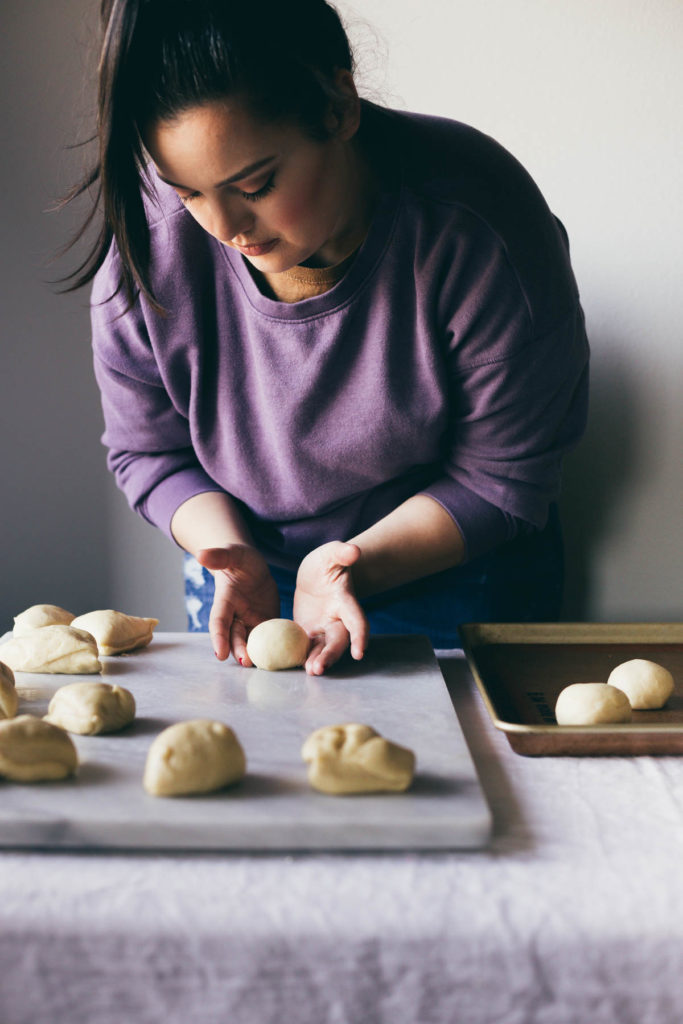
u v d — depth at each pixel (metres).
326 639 0.89
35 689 0.81
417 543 1.01
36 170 1.58
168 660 0.89
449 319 0.95
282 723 0.73
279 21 0.67
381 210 0.90
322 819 0.57
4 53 1.53
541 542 1.34
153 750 0.61
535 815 0.62
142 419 1.10
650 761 0.71
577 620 1.61
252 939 0.50
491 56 1.42
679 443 1.53
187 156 0.67
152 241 0.95
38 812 0.57
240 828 0.56
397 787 0.60
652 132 1.43
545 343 0.98
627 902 0.52
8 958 0.51
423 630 1.26
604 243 1.47
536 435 1.04
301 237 0.76
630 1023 0.51
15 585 1.73
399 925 0.51
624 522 1.56
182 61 0.64
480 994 0.51
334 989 0.51
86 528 1.72
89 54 1.51
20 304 1.63
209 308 0.99
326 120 0.72
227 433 1.05
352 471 1.05
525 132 1.45
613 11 1.39
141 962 0.51
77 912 0.51
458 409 1.03
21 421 1.67
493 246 0.92
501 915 0.51
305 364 0.97
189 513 1.07
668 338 1.49
